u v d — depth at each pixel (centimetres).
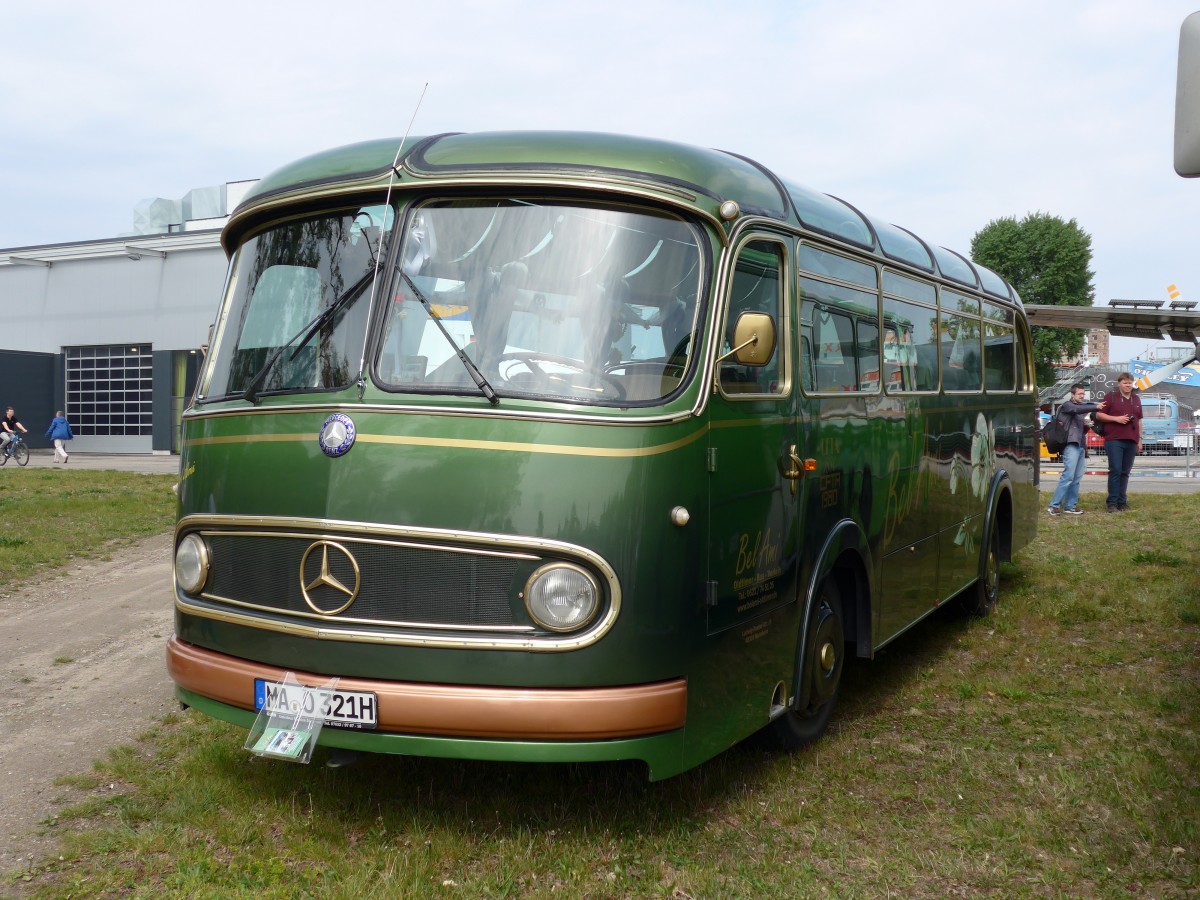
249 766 493
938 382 733
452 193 427
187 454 455
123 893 377
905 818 454
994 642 776
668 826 436
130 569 1078
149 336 3944
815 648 528
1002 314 926
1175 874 400
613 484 389
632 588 390
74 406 4175
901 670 702
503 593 386
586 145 427
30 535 1250
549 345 404
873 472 597
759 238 468
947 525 746
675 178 425
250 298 463
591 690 384
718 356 429
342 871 392
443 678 385
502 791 464
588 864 401
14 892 378
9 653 734
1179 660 704
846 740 553
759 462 460
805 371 512
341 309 429
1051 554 1142
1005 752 536
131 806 450
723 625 433
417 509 389
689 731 411
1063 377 4369
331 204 447
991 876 400
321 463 402
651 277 417
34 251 4109
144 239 3912
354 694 390
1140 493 1844
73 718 584
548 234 416
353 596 394
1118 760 514
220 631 430
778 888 385
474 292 414
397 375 409
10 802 463
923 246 750
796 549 498
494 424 391
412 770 488
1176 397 4216
